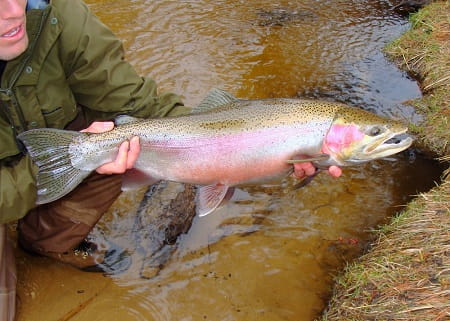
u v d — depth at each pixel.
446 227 1.00
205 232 1.16
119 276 1.06
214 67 1.81
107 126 0.95
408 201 1.25
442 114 1.46
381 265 0.97
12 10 0.78
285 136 0.93
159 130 0.94
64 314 0.97
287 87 1.71
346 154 0.94
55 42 0.91
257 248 1.12
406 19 2.20
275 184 1.30
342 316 0.91
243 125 0.93
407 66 1.79
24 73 0.88
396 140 0.97
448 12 1.97
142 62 1.82
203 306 1.00
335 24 2.15
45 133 0.89
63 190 0.90
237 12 2.25
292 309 0.99
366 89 1.69
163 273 1.06
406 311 0.85
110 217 1.19
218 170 0.95
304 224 1.19
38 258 1.09
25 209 0.92
